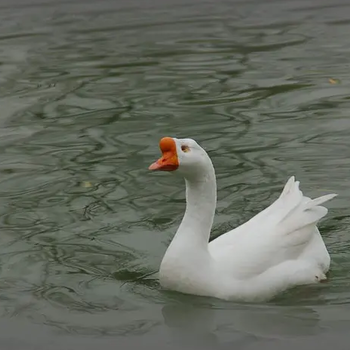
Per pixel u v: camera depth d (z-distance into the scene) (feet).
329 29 72.74
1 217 42.34
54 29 74.43
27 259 38.14
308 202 36.55
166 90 59.77
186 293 33.81
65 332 31.71
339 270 36.76
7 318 32.94
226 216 41.88
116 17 77.46
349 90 58.29
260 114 54.80
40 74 63.67
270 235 35.29
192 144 32.60
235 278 33.78
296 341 30.53
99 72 63.87
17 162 48.88
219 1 82.12
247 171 46.57
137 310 33.17
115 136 52.13
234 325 31.81
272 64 64.39
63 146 50.96
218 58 66.13
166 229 40.78
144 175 46.73
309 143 49.90
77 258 38.22
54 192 45.03
